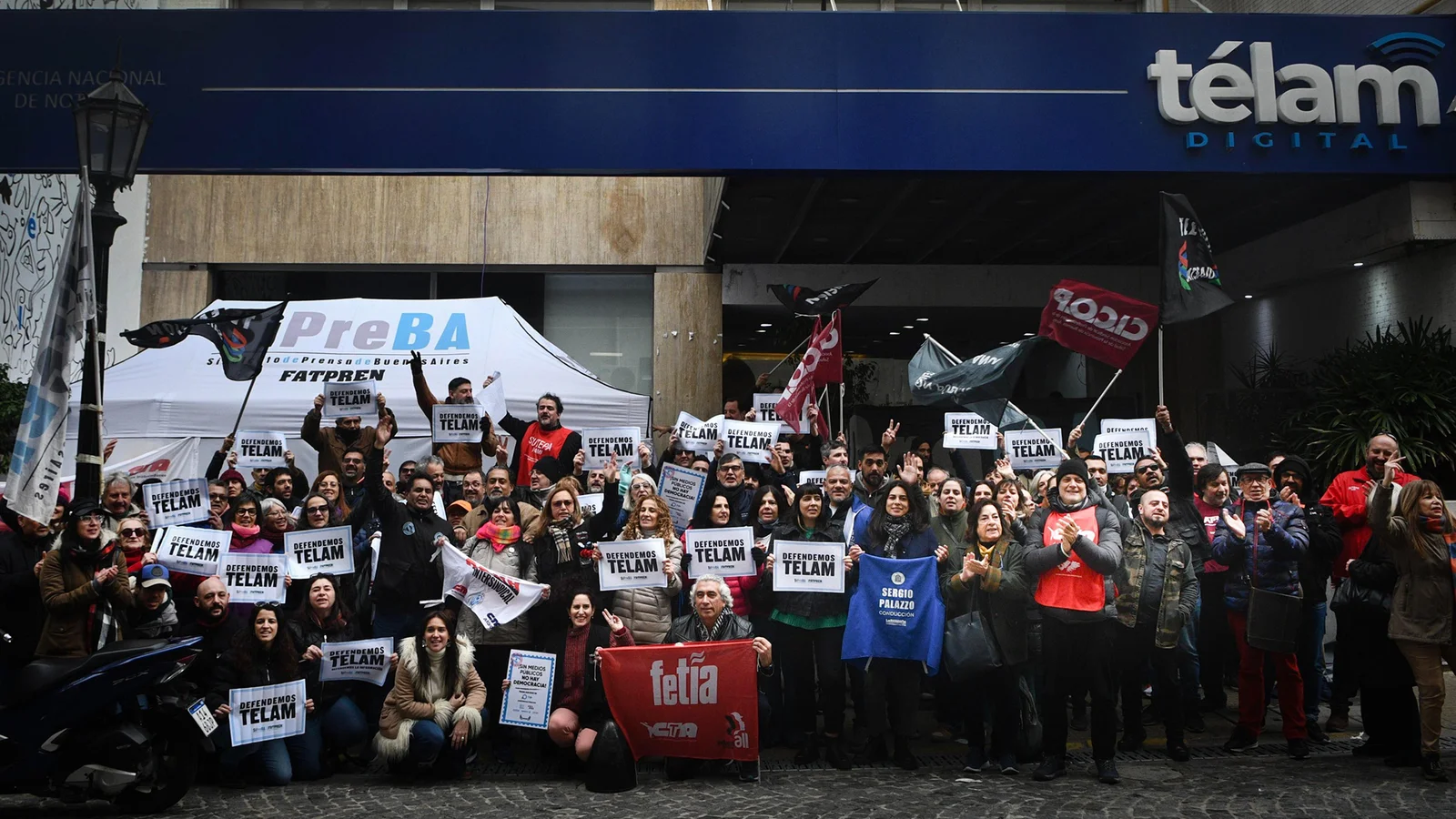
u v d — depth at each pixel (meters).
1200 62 11.29
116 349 14.80
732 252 15.39
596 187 15.62
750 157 10.99
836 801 6.48
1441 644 6.75
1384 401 11.73
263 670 6.98
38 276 14.06
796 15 11.13
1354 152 11.34
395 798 6.61
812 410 10.40
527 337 12.47
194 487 8.05
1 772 5.85
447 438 9.62
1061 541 6.76
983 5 15.37
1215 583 8.66
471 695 7.15
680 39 11.07
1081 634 6.84
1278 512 7.66
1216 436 14.56
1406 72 11.34
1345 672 8.18
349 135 10.91
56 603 6.48
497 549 7.69
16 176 13.35
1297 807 6.17
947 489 7.67
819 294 10.70
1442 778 6.74
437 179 15.49
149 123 8.07
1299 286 14.94
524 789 6.84
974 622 7.06
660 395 15.36
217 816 6.18
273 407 11.55
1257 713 7.61
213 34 10.95
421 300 12.89
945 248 15.30
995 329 17.84
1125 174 11.24
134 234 15.11
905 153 11.07
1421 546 6.75
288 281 15.53
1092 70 11.23
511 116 10.97
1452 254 12.03
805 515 7.58
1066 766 7.24
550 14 11.07
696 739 6.94
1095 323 9.27
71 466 11.30
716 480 9.40
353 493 8.91
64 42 10.91
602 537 7.86
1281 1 14.30
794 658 7.58
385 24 11.00
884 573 7.33
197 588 7.34
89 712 5.93
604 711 7.10
